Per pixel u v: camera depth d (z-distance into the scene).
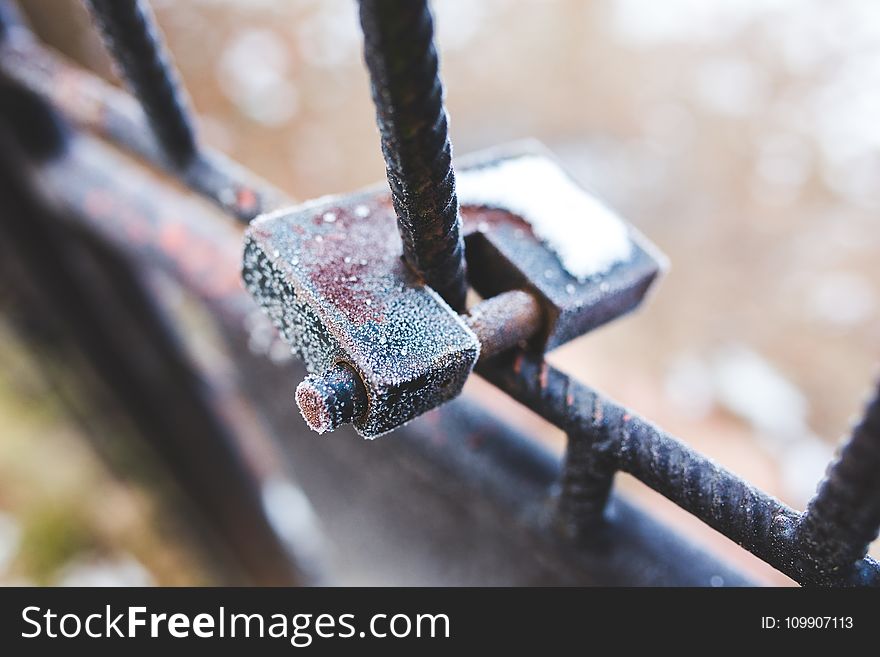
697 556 0.35
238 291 0.42
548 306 0.31
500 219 0.33
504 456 0.38
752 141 1.91
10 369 1.05
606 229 0.33
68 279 0.57
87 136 0.51
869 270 1.70
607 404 0.31
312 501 0.56
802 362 1.59
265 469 0.76
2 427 1.06
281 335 0.31
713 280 1.71
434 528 0.44
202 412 0.68
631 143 1.93
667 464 0.30
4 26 0.43
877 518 0.27
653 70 2.03
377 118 0.26
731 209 1.82
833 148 1.88
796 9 2.16
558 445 1.27
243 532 0.81
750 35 2.11
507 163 0.34
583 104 1.98
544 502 0.37
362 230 0.31
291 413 0.50
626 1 2.17
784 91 1.99
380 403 0.28
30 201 0.52
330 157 1.75
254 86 1.77
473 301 0.66
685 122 1.95
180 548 0.96
